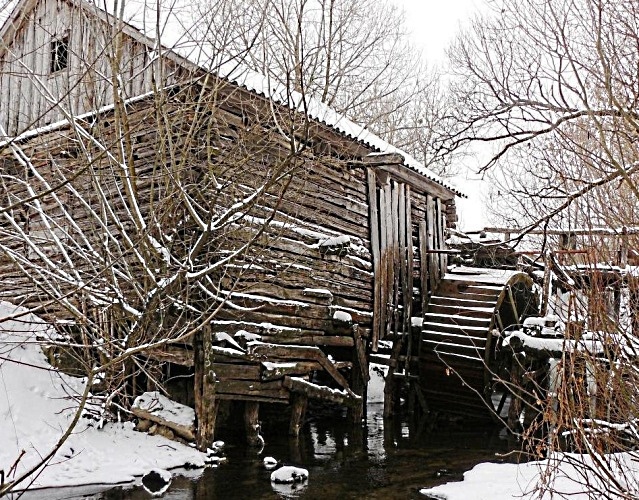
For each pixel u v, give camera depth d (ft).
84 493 21.40
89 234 28.55
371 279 39.88
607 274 13.26
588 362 12.60
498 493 21.62
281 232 28.66
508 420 37.01
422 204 47.93
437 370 41.16
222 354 28.09
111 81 20.25
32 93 36.91
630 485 14.02
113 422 27.32
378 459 29.19
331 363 34.50
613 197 14.40
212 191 26.27
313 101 37.27
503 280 43.62
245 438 31.91
